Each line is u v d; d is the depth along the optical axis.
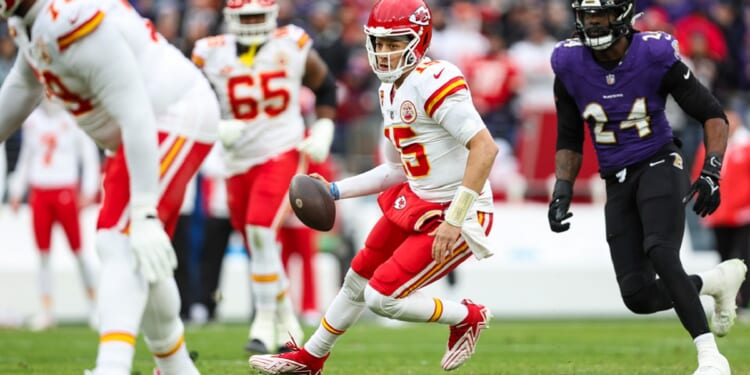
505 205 45.75
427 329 36.59
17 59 16.58
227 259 42.84
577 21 19.41
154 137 15.34
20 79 16.69
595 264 45.59
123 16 15.90
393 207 18.41
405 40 17.62
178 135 16.38
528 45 54.97
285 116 26.73
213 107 17.03
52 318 37.81
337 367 23.33
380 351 27.73
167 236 15.41
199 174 40.12
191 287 39.72
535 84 53.88
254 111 26.53
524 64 54.16
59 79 15.52
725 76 52.88
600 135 19.89
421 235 17.89
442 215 17.83
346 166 47.94
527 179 46.44
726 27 55.12
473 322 18.94
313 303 38.75
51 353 27.12
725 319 20.78
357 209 42.97
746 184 40.59
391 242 18.41
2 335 33.25
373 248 18.47
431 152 17.88
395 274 17.77
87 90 15.64
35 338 31.98
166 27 50.03
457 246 17.98
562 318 42.81
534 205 45.88
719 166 19.00
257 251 26.05
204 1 51.47
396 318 18.22
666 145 19.66
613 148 19.83
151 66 16.22
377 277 17.89
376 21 17.58
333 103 27.55
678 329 36.03
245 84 26.53
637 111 19.50
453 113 17.19
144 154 15.22
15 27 15.55
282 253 38.41
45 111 37.22
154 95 16.20
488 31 56.25
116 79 15.15
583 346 29.19
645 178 19.42
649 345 29.53
